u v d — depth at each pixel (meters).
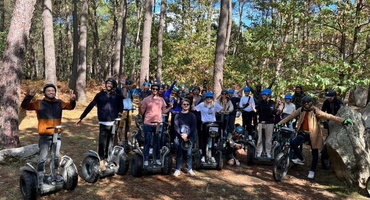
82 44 16.69
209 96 6.32
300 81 8.25
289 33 10.12
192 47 20.36
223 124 7.16
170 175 5.90
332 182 5.87
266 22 10.21
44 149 4.43
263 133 6.91
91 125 10.71
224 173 6.23
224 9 10.05
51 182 4.52
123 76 7.27
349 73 7.99
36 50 41.38
